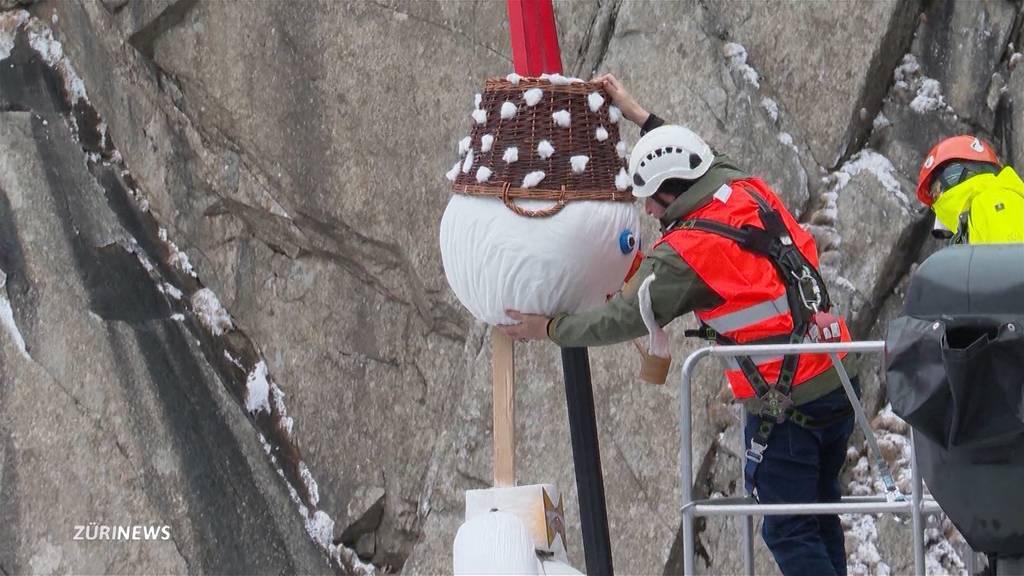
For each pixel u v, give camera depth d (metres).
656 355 8.21
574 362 8.97
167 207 15.91
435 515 13.94
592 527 8.97
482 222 8.09
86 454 14.22
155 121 15.97
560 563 8.11
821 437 8.56
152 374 14.55
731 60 13.16
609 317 8.11
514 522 7.73
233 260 15.71
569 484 13.23
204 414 14.72
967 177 10.20
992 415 6.41
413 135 14.55
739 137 12.99
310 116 15.09
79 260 15.05
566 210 8.04
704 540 12.62
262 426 15.30
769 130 12.94
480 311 8.36
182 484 14.09
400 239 14.62
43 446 14.32
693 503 7.85
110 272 15.16
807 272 8.29
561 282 8.08
